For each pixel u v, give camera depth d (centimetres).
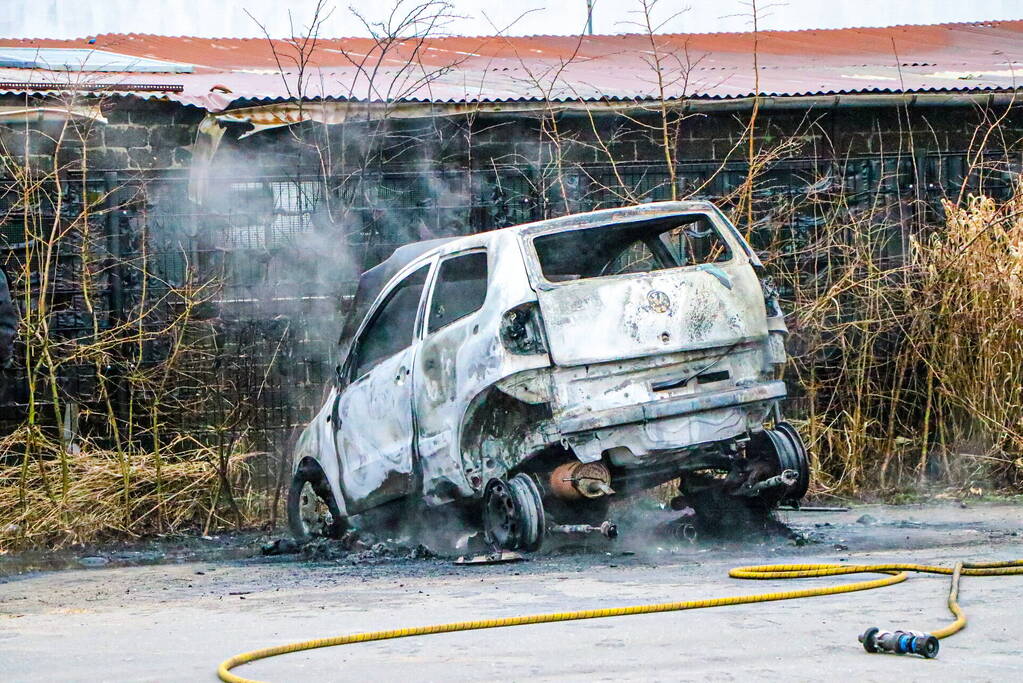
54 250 1404
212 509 1275
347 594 757
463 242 946
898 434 1396
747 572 757
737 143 1513
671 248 1055
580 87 1595
